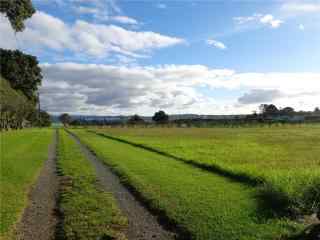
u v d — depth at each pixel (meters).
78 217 8.73
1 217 8.75
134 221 8.59
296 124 119.31
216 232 7.54
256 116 154.88
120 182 13.73
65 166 17.89
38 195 11.48
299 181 11.06
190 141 37.91
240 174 14.27
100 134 58.72
